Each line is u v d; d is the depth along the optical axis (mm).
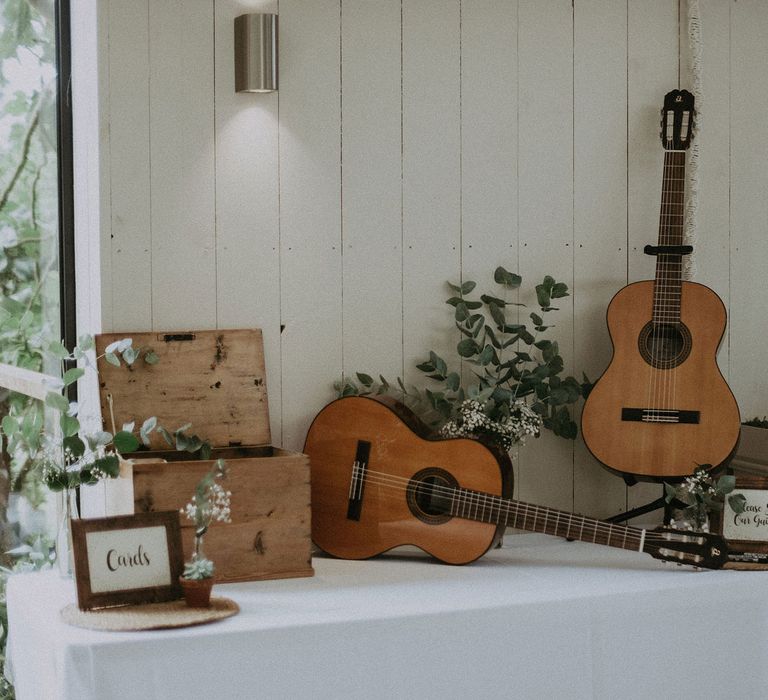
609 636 2641
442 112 3248
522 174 3340
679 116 3268
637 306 3178
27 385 3195
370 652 2406
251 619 2375
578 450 3418
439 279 3270
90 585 2404
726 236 3584
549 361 3229
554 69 3357
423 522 2932
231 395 3004
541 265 3375
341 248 3168
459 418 3150
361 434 2988
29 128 3203
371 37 3166
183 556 2549
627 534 2844
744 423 3473
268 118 3078
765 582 2797
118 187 2943
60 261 3184
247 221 3074
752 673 2795
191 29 2992
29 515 3203
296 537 2762
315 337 3156
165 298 3002
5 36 3217
